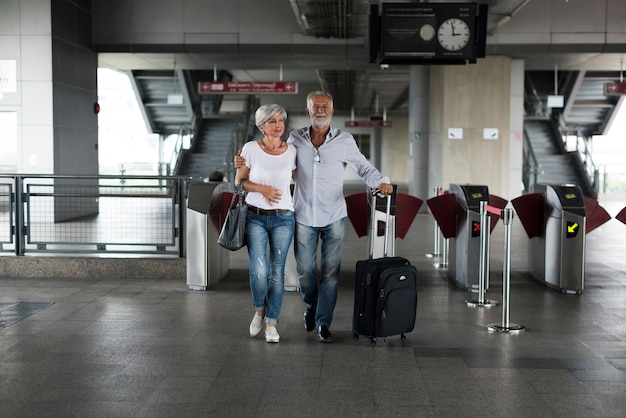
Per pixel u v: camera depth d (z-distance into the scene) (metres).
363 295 4.92
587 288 7.40
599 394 3.90
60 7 14.34
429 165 18.39
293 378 4.19
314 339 5.14
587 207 7.85
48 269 7.94
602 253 10.21
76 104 15.23
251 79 29.53
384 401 3.79
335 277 5.06
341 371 4.34
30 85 13.90
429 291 7.23
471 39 12.34
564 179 25.36
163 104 28.86
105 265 7.91
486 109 17.45
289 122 49.62
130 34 16.59
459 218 7.52
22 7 13.83
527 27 16.55
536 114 27.41
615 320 5.85
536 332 5.42
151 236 10.79
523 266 8.95
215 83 19.16
